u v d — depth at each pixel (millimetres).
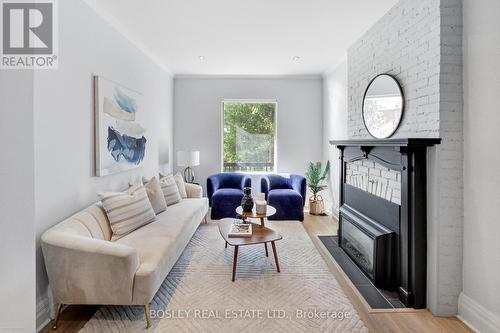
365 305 2078
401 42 2396
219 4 2543
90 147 2479
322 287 2322
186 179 5086
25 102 1412
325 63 4418
